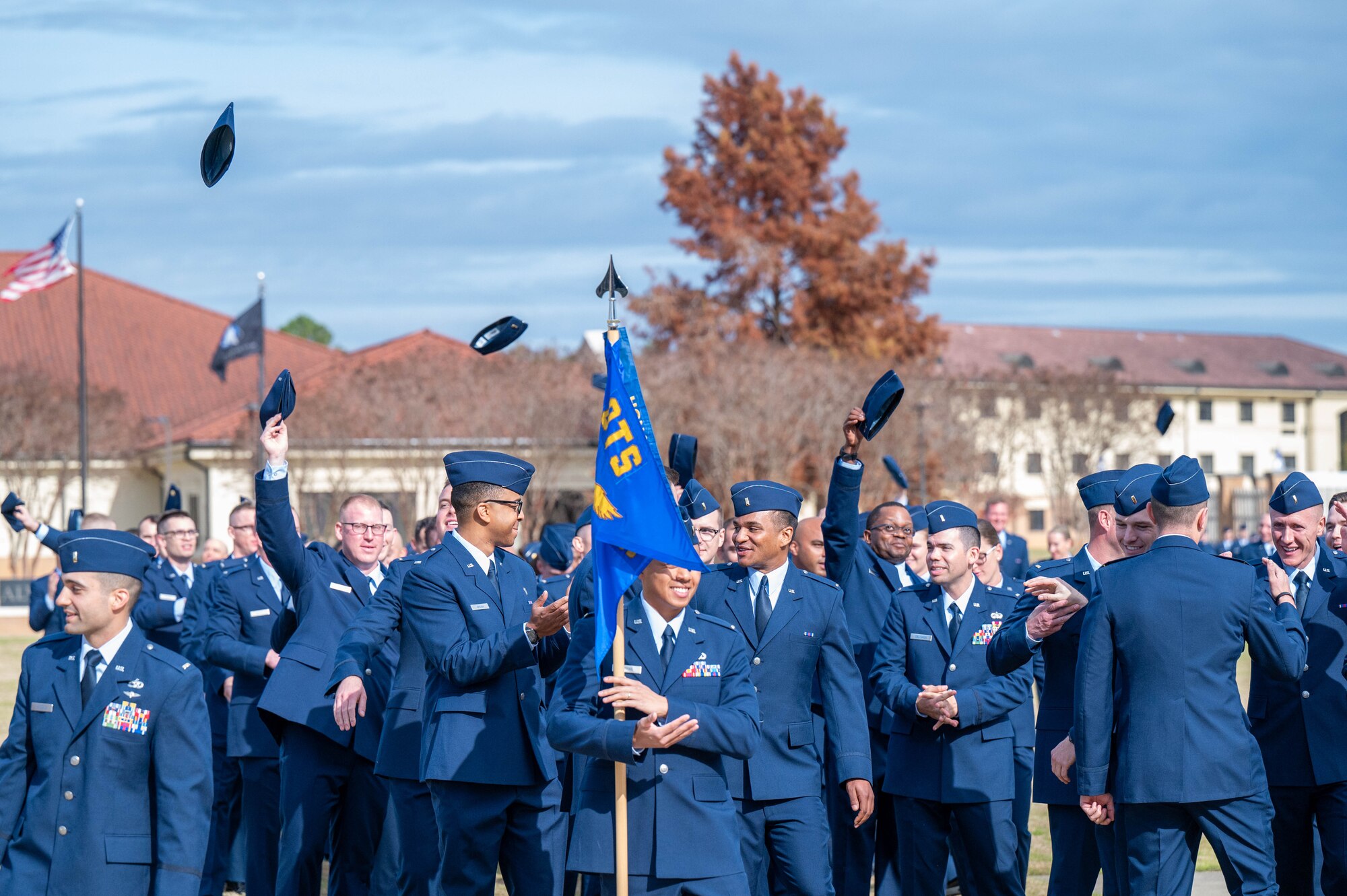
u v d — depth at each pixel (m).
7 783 5.23
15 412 40.97
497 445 37.34
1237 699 5.73
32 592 10.84
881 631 8.08
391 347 43.69
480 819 6.14
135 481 45.19
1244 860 5.66
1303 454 74.38
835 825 7.73
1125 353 75.19
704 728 5.12
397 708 6.91
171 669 5.23
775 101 47.81
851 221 46.56
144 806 5.19
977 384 51.72
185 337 50.53
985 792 6.93
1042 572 7.13
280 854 7.45
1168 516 5.86
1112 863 6.46
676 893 5.18
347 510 7.95
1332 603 6.84
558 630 6.07
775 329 46.12
